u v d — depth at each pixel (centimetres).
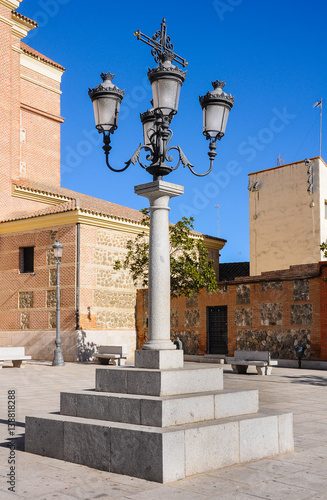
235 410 675
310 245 2900
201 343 2519
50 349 2550
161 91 721
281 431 686
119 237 2700
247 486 544
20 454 684
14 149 3042
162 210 725
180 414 609
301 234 2942
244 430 641
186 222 2431
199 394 652
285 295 2222
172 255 2497
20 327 2664
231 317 2395
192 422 621
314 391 1345
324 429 847
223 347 2464
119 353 2289
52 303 2570
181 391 650
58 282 2262
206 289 2517
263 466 621
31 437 692
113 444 596
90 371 1977
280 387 1436
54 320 2559
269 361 1870
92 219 2544
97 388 703
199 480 564
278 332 2233
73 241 2517
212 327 2514
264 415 683
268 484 551
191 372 664
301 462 641
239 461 631
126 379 667
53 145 3512
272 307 2259
